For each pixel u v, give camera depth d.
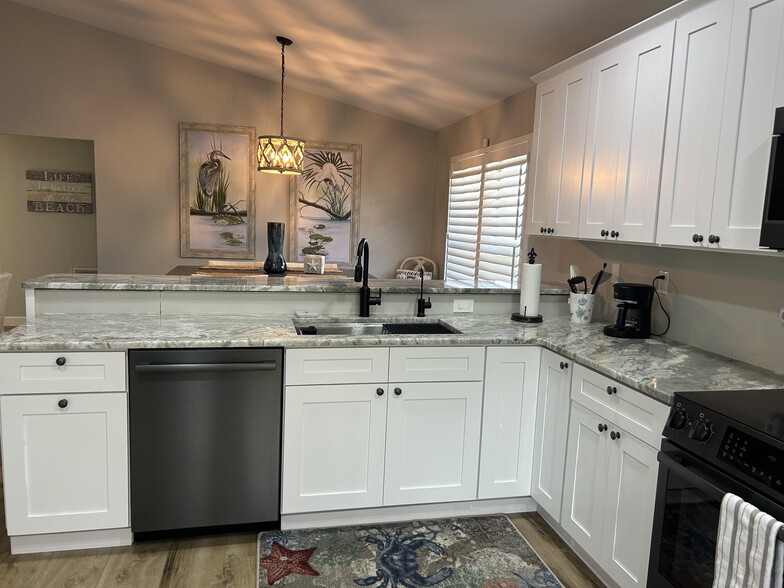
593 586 2.22
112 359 2.18
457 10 3.20
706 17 2.00
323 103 6.23
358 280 2.91
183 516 2.36
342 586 2.16
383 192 6.48
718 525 1.47
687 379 1.98
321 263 4.08
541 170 3.18
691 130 2.08
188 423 2.29
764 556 1.29
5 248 6.25
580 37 3.14
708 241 1.99
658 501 1.77
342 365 2.41
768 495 1.36
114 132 5.79
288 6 3.93
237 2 4.12
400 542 2.47
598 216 2.63
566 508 2.40
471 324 2.92
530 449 2.71
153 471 2.29
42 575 2.15
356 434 2.47
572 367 2.38
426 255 6.64
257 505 2.43
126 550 2.33
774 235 1.63
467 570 2.30
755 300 2.22
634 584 1.94
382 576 2.23
